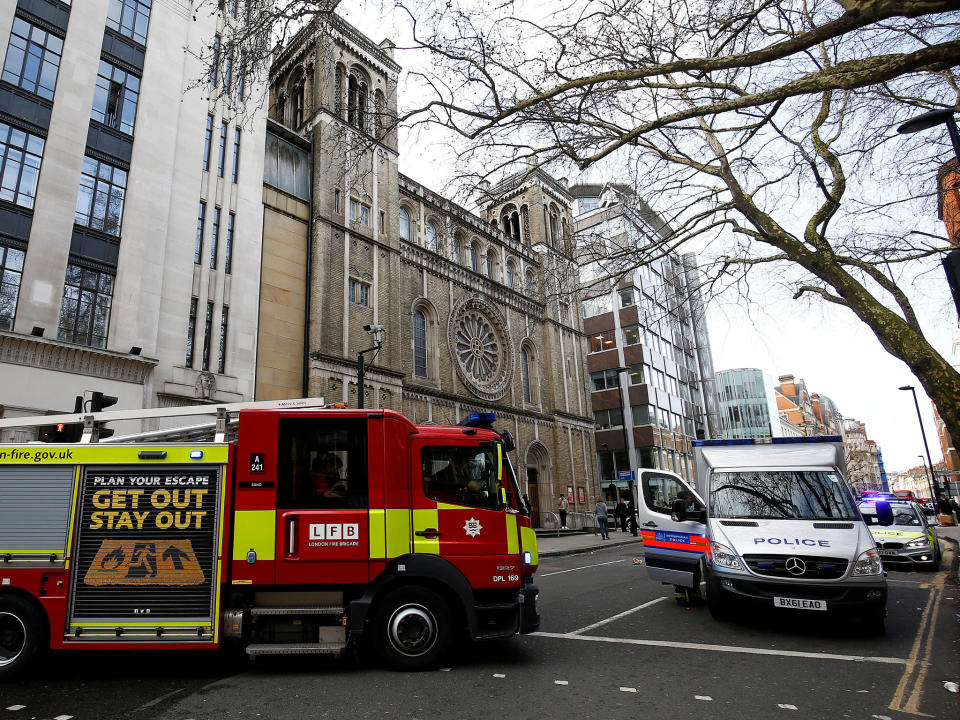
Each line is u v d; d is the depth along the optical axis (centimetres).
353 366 2298
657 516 998
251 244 2069
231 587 586
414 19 742
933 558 1409
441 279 2995
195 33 1981
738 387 7394
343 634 580
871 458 14425
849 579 715
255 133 2167
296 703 488
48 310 1469
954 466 6050
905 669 577
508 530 623
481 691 518
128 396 1591
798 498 831
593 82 693
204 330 1859
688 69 640
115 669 596
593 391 4534
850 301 960
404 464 620
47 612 562
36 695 513
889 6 505
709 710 467
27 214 1485
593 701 490
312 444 614
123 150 1716
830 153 1012
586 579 1313
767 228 1023
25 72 1538
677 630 771
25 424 623
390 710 470
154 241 1733
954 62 550
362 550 587
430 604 589
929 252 1092
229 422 667
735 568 766
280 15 785
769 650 661
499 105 764
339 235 2378
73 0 1662
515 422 3247
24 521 577
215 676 571
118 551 575
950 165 1037
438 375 2820
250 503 589
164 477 593
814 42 565
